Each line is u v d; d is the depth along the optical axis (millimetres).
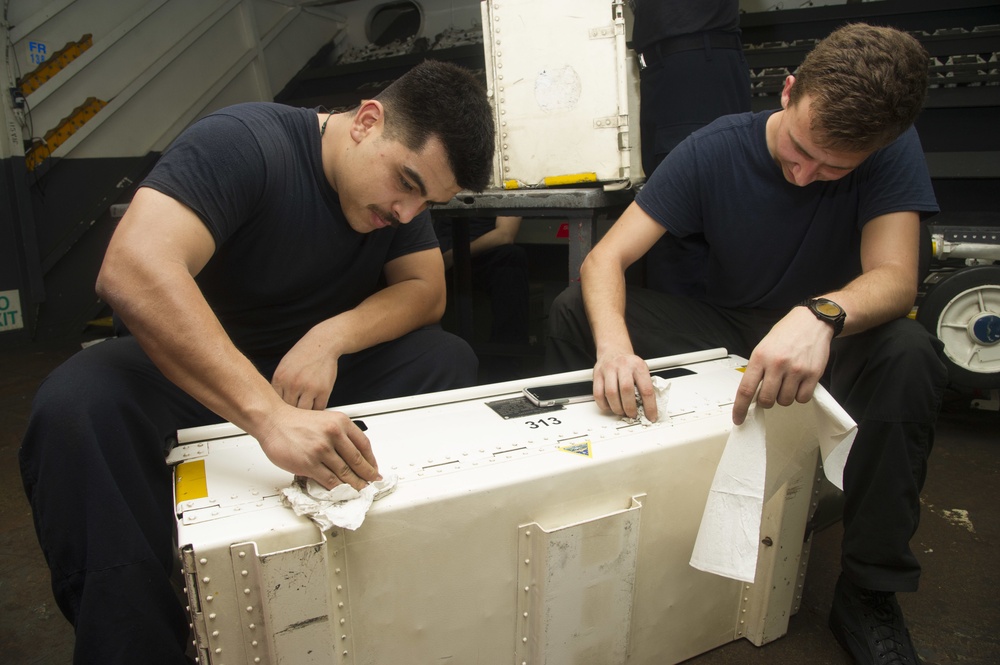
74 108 3312
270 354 1204
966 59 2498
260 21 4117
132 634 744
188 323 757
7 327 3230
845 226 1213
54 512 761
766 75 2775
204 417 989
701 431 925
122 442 787
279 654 684
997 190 2633
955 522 1442
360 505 694
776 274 1309
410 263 1251
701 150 1287
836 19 2729
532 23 1724
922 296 2059
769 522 977
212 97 3922
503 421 947
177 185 845
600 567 836
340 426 717
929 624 1104
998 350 1794
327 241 1083
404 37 4352
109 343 915
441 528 749
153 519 815
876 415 947
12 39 3039
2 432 2053
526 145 1802
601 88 1688
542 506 809
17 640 1096
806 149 984
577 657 861
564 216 1727
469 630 806
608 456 841
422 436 888
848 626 1017
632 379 955
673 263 1832
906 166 1103
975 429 2000
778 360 787
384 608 741
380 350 1198
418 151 905
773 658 1023
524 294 2592
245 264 1051
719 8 1779
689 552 949
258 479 779
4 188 3133
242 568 666
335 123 1044
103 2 3336
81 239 3471
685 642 995
